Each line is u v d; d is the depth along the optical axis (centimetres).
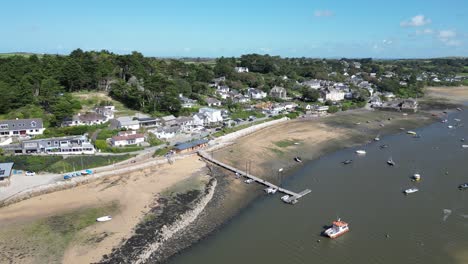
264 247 5325
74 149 9050
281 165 9181
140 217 6119
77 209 6394
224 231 5797
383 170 8775
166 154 9444
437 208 6588
